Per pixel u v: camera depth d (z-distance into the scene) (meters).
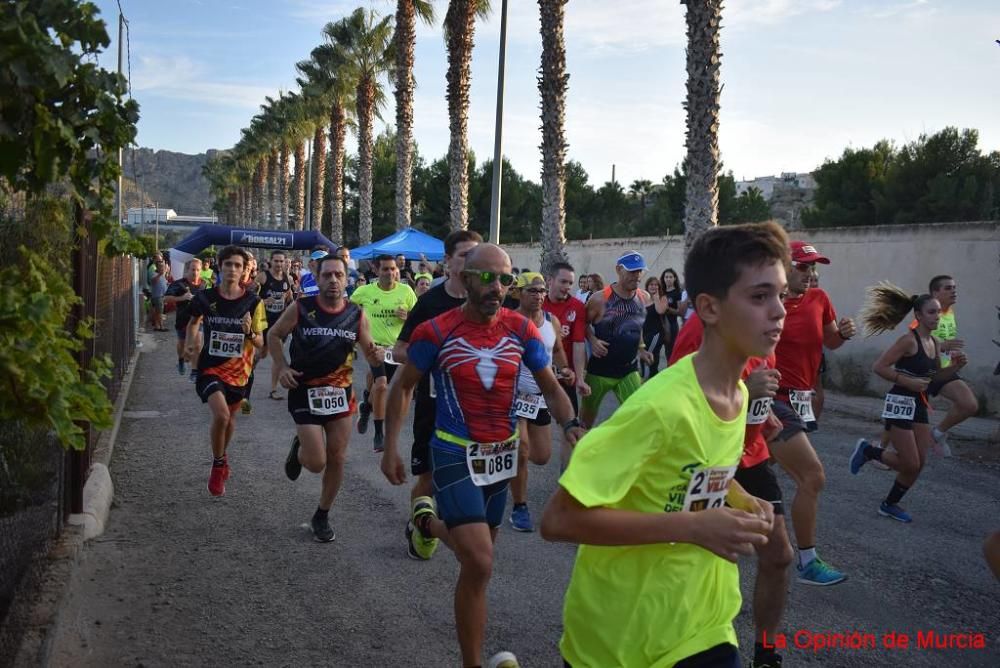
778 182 73.75
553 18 16.81
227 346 6.83
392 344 9.28
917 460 6.46
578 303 7.17
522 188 49.84
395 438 4.00
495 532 4.12
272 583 4.93
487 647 4.15
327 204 59.75
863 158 31.31
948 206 26.80
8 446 3.75
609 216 51.16
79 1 2.51
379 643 4.17
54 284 2.80
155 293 22.88
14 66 2.23
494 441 3.82
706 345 2.28
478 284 3.78
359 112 33.94
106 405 2.59
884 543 5.95
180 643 4.12
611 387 7.45
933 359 6.57
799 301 5.32
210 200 147.00
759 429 3.54
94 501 5.92
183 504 6.52
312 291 12.69
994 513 6.86
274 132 59.34
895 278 13.36
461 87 22.00
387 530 5.99
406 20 25.81
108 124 2.72
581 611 2.29
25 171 2.82
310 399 5.68
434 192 51.25
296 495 6.86
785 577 3.60
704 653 2.22
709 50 11.43
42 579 4.31
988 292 12.11
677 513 2.08
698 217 11.66
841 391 14.02
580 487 2.06
